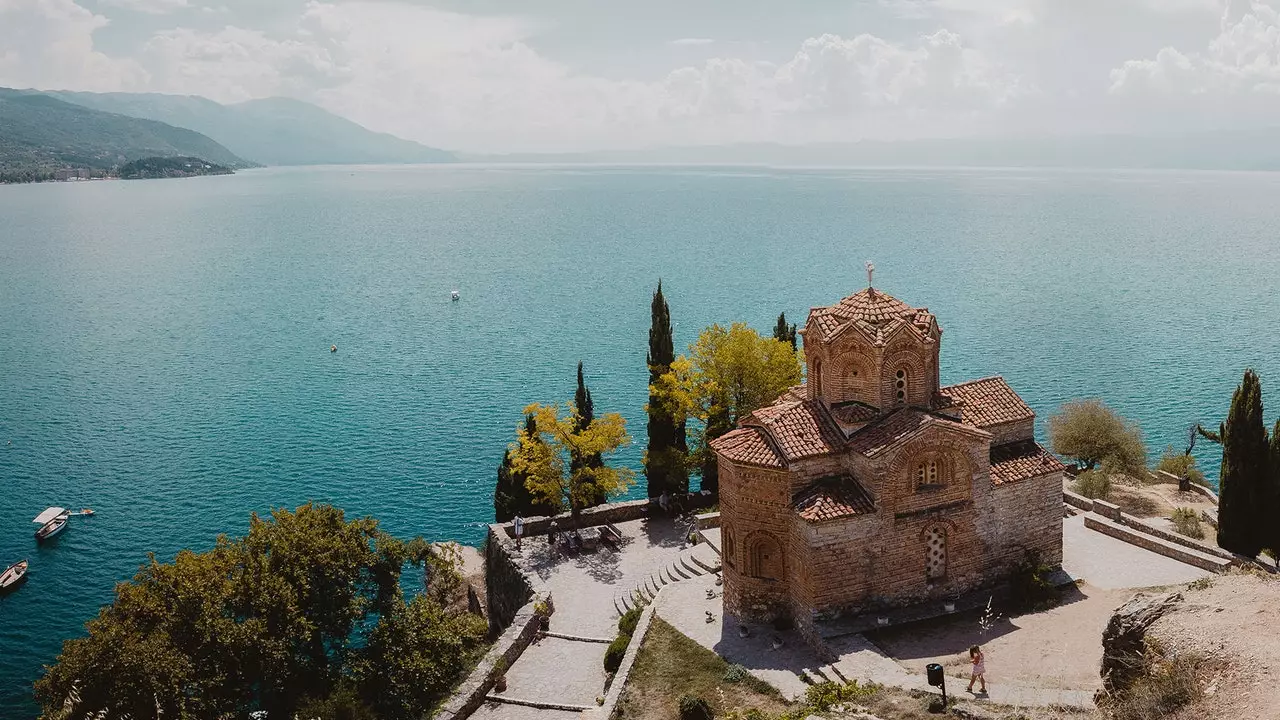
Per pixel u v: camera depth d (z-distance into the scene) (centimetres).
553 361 13525
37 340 15812
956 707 3534
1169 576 4838
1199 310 16075
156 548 7969
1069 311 16275
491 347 14562
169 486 9188
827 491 4481
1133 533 5284
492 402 11600
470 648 5453
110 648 4034
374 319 17188
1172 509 6253
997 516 4744
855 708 3650
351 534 4875
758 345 6588
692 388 6575
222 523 8369
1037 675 3900
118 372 13525
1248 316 15412
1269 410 10238
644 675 4291
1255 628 3033
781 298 18088
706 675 4244
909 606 4591
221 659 4262
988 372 12369
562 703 4341
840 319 4678
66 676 4009
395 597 4925
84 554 7900
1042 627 4384
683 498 6681
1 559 7806
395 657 4703
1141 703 2905
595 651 4856
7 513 8644
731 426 6619
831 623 4431
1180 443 9394
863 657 4138
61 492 9094
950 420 4566
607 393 11688
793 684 4081
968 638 4325
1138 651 3278
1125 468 7138
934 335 4738
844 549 4406
